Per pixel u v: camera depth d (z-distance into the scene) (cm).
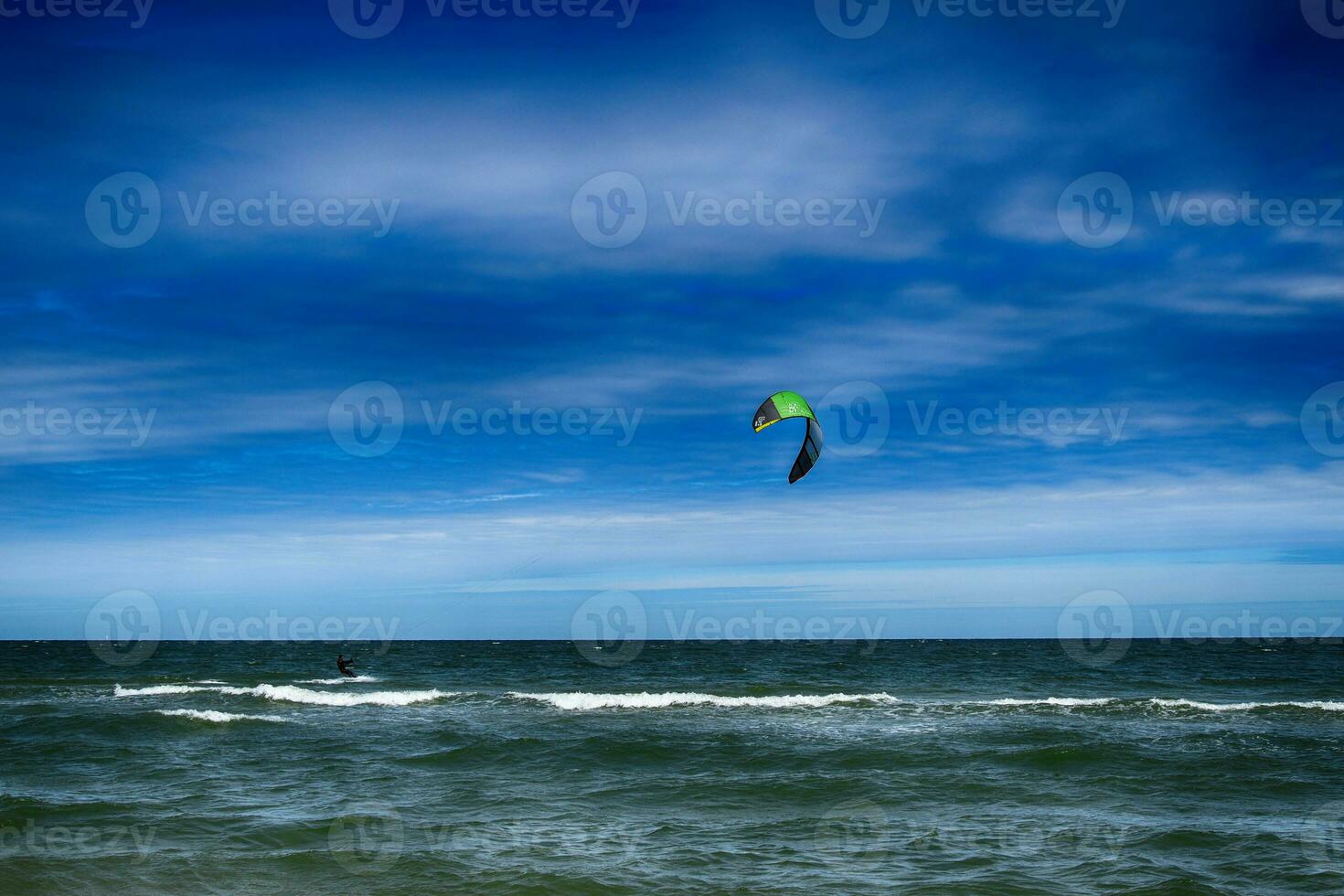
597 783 1728
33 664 6131
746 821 1440
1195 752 1988
